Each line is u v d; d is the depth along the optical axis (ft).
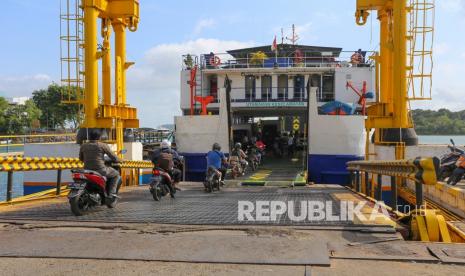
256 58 73.20
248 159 59.52
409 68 40.60
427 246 16.34
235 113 80.43
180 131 55.06
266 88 71.36
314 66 71.20
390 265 14.20
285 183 43.96
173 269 13.91
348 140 50.78
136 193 36.50
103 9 42.09
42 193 33.91
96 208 26.71
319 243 16.69
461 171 36.73
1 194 55.36
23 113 214.07
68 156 41.27
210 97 59.36
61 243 16.99
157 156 32.63
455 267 13.97
